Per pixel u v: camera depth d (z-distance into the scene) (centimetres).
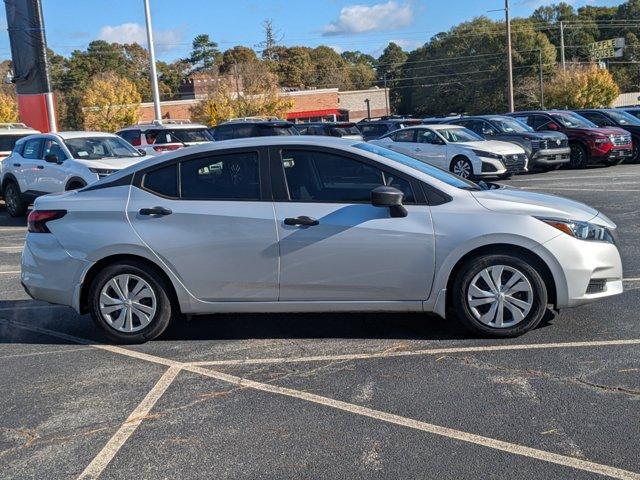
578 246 547
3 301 777
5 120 4859
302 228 562
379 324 627
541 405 441
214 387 496
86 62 8288
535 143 1944
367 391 476
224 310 586
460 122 2142
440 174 604
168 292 593
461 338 577
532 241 543
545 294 554
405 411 442
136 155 1399
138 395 488
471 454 384
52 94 2294
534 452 383
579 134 2062
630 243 924
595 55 7800
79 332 650
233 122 2086
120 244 580
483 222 547
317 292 570
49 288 602
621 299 671
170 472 379
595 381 476
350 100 8212
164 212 580
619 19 9556
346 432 416
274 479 367
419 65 8638
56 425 445
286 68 9188
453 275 562
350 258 559
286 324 640
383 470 371
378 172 568
